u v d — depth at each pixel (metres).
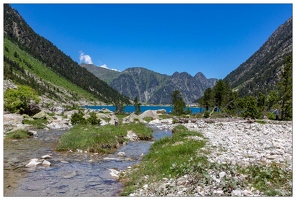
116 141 23.28
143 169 13.61
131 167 15.40
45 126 36.34
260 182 9.62
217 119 48.84
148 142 26.23
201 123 43.38
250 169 10.80
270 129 28.23
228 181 9.48
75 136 23.64
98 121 40.50
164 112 82.88
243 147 16.33
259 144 17.55
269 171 10.29
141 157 18.75
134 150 21.52
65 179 12.75
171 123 50.88
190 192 9.15
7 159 16.73
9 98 49.56
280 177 10.02
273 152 14.18
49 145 22.52
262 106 61.22
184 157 13.43
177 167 11.84
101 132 26.41
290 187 9.21
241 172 10.59
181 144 17.53
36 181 12.31
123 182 12.42
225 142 18.61
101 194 10.60
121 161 17.33
